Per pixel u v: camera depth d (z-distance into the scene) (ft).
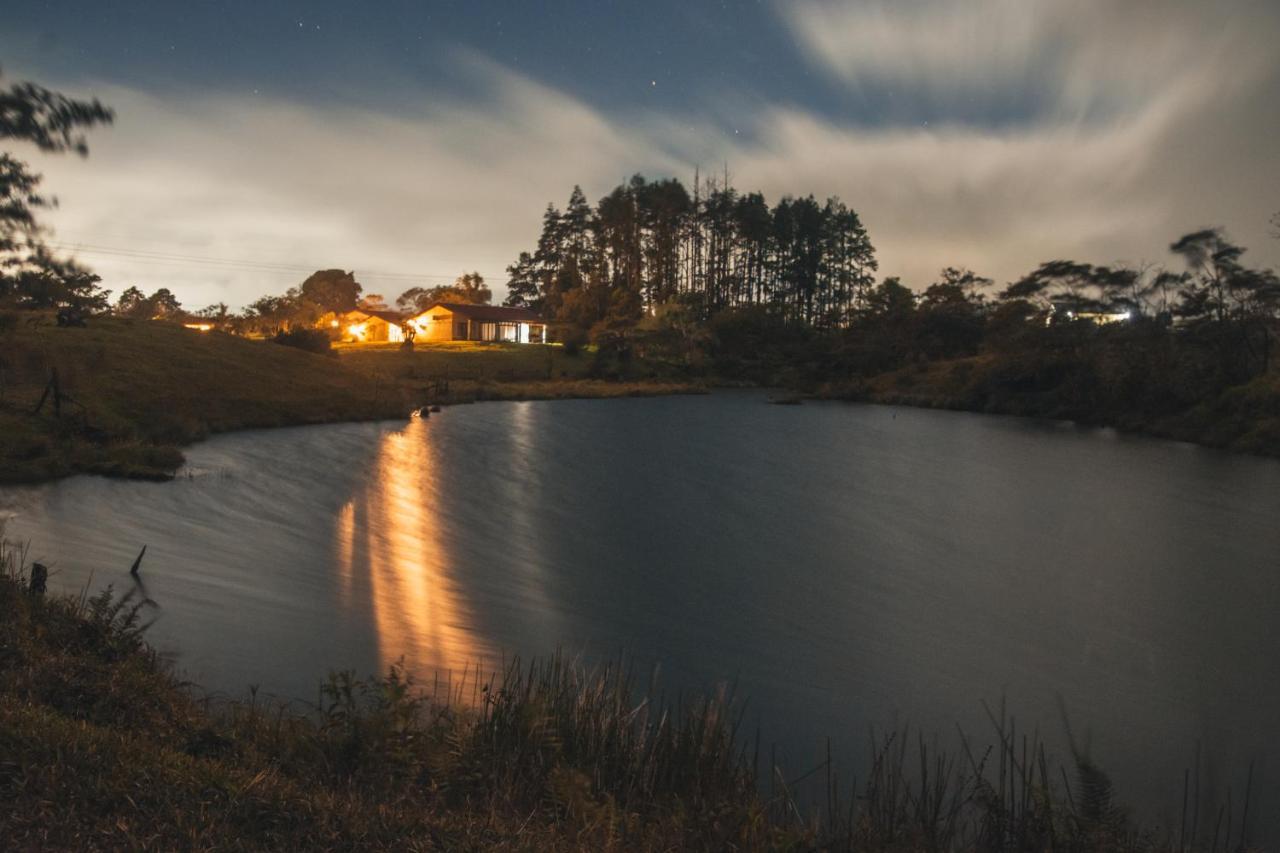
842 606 47.37
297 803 14.32
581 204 419.54
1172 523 75.46
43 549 47.21
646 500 79.51
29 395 97.14
